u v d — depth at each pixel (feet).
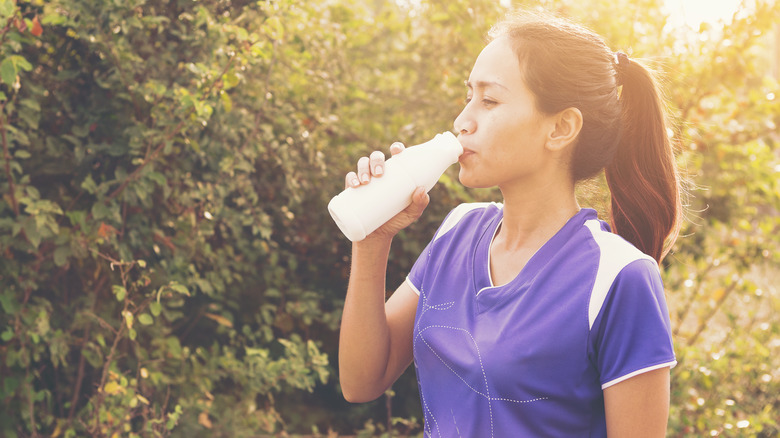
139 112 9.52
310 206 12.48
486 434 3.84
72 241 8.86
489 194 11.81
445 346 4.06
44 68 9.84
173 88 9.37
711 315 14.83
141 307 8.98
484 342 3.86
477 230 4.42
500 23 4.33
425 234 12.30
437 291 4.32
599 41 4.17
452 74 13.73
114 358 9.70
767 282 16.48
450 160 4.15
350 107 13.89
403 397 13.12
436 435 4.10
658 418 3.61
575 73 3.96
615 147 4.24
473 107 4.10
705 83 13.91
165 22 9.83
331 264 12.74
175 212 10.02
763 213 15.81
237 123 10.06
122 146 9.36
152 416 9.88
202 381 10.23
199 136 10.03
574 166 4.14
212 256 10.44
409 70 15.24
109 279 9.95
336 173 12.66
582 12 13.91
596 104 4.04
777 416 12.25
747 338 14.55
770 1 13.48
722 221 14.23
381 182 4.09
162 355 10.11
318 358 10.46
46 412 9.77
